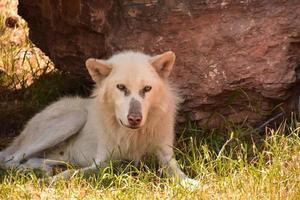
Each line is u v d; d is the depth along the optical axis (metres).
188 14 15.11
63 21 16.91
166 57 14.07
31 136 15.62
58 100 16.22
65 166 15.27
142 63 13.84
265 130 15.34
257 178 13.12
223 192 12.95
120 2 15.53
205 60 15.21
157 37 15.35
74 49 17.20
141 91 13.61
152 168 14.36
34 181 13.54
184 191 12.83
